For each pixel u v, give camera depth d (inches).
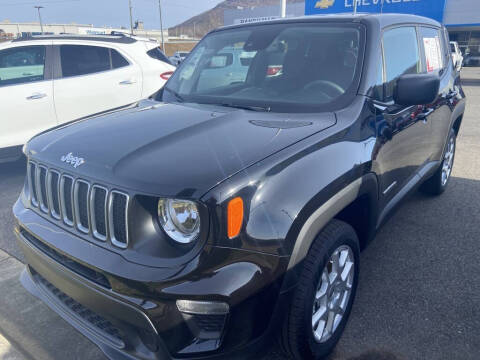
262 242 70.4
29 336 105.0
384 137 105.3
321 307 89.4
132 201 71.2
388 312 110.4
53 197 87.6
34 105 218.8
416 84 99.9
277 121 95.5
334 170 84.1
